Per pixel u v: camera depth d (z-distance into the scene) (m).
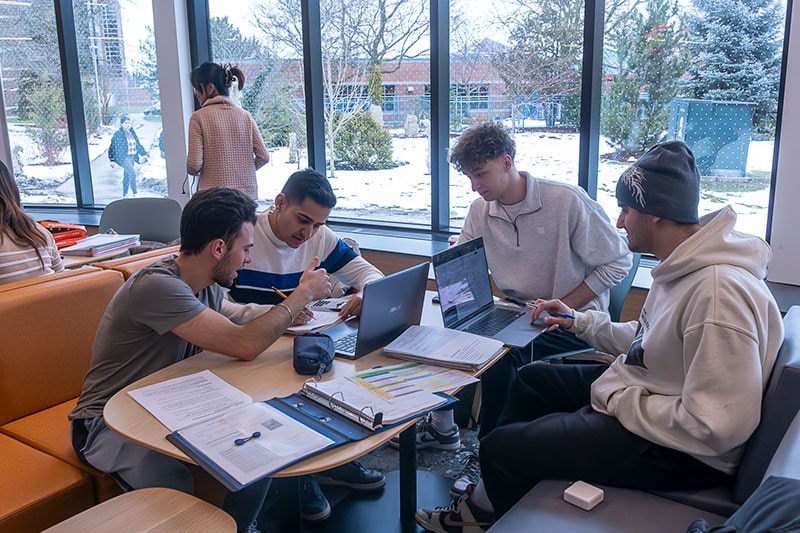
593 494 1.53
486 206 2.57
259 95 4.71
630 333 2.06
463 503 1.92
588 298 2.43
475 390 2.78
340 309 2.22
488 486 1.77
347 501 2.33
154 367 1.83
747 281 1.50
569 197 2.40
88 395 1.83
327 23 4.34
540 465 1.66
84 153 5.58
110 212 3.78
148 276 1.75
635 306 3.04
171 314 1.72
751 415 1.42
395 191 4.37
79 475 1.84
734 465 1.54
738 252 1.56
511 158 2.39
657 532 1.42
